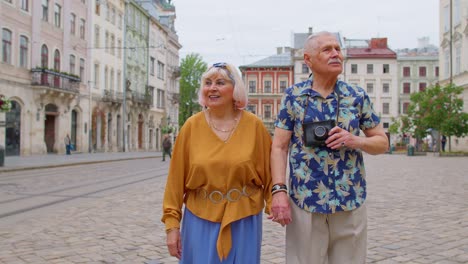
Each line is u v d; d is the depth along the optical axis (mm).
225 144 2639
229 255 2568
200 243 2611
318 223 2549
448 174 15656
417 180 13297
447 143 40500
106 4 41625
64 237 5574
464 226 6207
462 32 36156
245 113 2748
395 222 6516
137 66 50188
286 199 2525
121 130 45375
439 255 4699
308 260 2551
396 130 49781
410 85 70000
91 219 6801
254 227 2631
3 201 8750
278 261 4547
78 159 25188
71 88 33125
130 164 22828
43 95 30078
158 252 4867
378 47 69250
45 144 30734
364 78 67625
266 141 2732
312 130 2479
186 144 2715
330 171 2504
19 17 27609
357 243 2564
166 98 61844
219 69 2672
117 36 44625
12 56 26984
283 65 69812
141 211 7539
